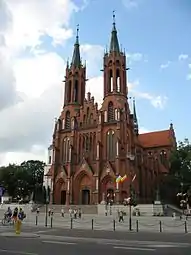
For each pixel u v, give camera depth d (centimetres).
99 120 8406
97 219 5259
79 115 9000
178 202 8912
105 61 9306
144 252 1670
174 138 11538
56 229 3625
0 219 5372
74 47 10338
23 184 11338
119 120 8156
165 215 6156
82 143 8656
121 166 7706
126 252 1661
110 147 8094
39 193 9031
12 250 1691
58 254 1557
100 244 2036
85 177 8156
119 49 9438
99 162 7975
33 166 12638
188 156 8512
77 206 7138
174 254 1603
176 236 2812
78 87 9700
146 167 9056
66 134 8994
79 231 3347
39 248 1788
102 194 7694
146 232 3362
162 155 10975
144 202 8338
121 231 3488
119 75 9088
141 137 11856
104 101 8744
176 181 8931
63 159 8775
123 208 6222
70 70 9869
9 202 8362
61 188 8456
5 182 11031
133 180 7106
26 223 4638
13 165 11625
